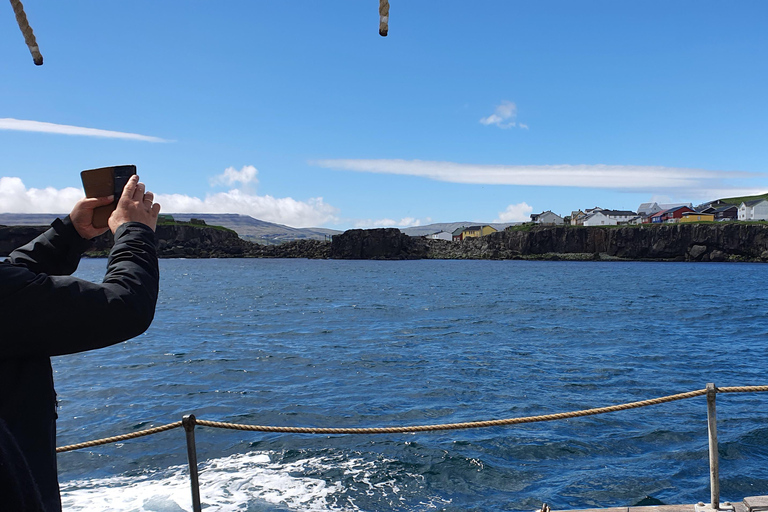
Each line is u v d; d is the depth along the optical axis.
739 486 9.73
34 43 2.08
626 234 159.38
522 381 17.53
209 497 9.17
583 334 28.03
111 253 1.77
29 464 1.50
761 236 143.50
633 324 32.03
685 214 168.62
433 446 11.61
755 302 45.91
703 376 18.22
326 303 45.69
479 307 42.25
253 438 12.00
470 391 16.27
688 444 11.70
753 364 20.19
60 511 1.61
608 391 16.28
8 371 1.53
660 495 9.46
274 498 9.16
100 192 1.93
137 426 13.04
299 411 14.27
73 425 13.16
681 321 33.44
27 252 1.98
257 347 24.16
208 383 17.33
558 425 13.05
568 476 10.22
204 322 33.19
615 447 11.62
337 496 9.29
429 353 22.64
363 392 16.19
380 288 64.12
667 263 146.38
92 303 1.52
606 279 81.81
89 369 19.38
